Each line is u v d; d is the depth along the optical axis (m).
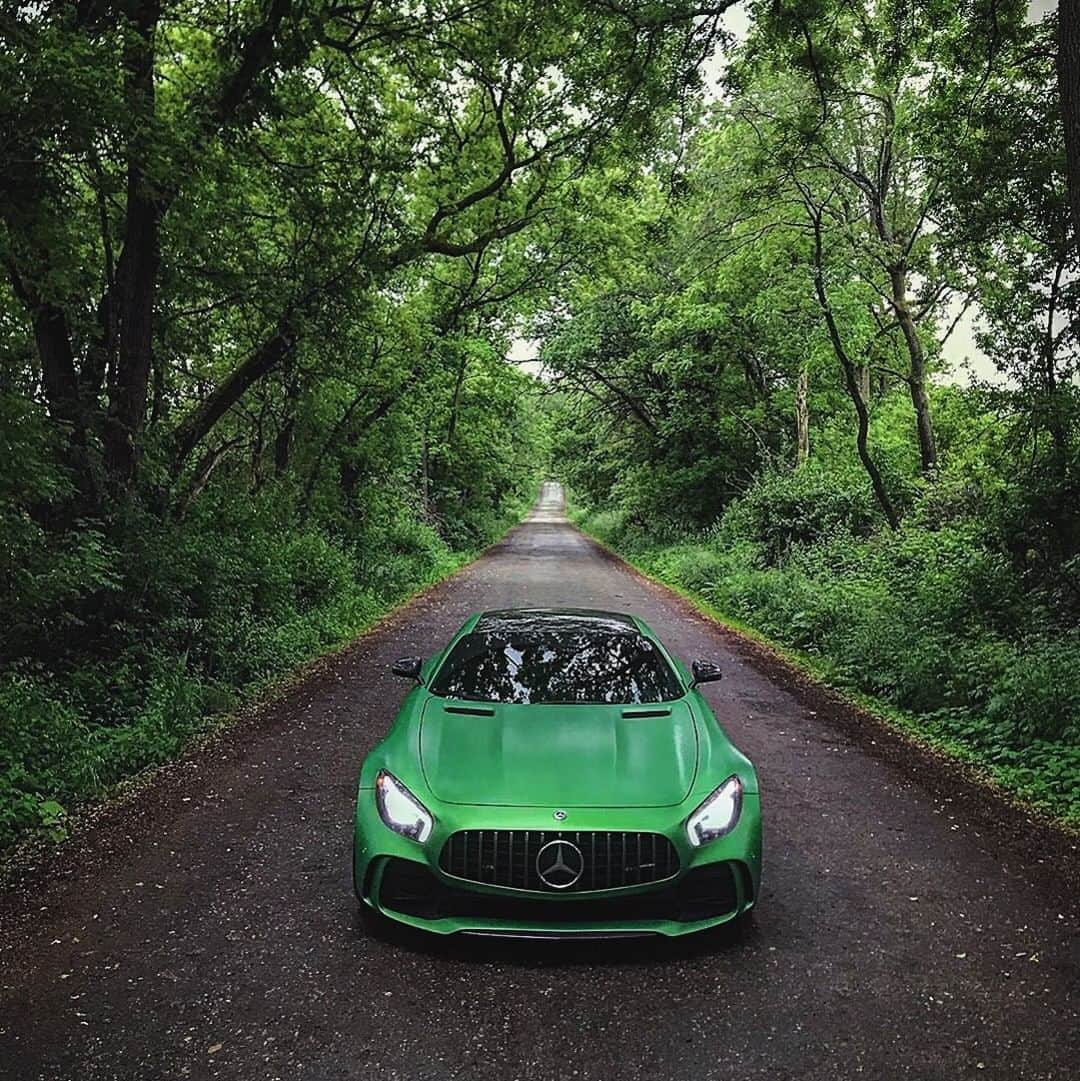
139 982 3.56
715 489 31.44
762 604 16.55
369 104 13.76
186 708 8.04
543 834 3.75
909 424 28.70
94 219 10.64
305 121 12.85
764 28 10.70
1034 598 10.39
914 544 14.30
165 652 9.27
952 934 4.07
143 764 7.00
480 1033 3.21
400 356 19.80
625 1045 3.13
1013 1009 3.40
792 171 15.39
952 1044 3.16
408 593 20.23
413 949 3.87
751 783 4.19
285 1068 2.98
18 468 7.11
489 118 16.23
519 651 5.27
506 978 3.62
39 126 6.84
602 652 5.29
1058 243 10.40
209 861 4.95
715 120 16.33
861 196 18.42
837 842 5.34
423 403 24.23
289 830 5.47
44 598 7.41
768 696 9.84
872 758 7.37
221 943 3.92
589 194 18.56
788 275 20.30
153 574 9.32
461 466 36.84
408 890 3.90
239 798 6.13
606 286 26.94
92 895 4.47
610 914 3.77
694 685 5.44
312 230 12.84
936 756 7.52
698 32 10.59
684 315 26.22
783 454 27.56
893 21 11.16
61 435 8.50
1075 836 5.54
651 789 3.97
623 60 11.07
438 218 15.91
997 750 7.36
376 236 13.84
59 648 8.67
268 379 16.89
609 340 32.75
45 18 7.29
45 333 9.53
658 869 3.77
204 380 16.42
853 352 22.62
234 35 10.23
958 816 5.89
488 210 17.38
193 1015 3.31
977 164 10.90
